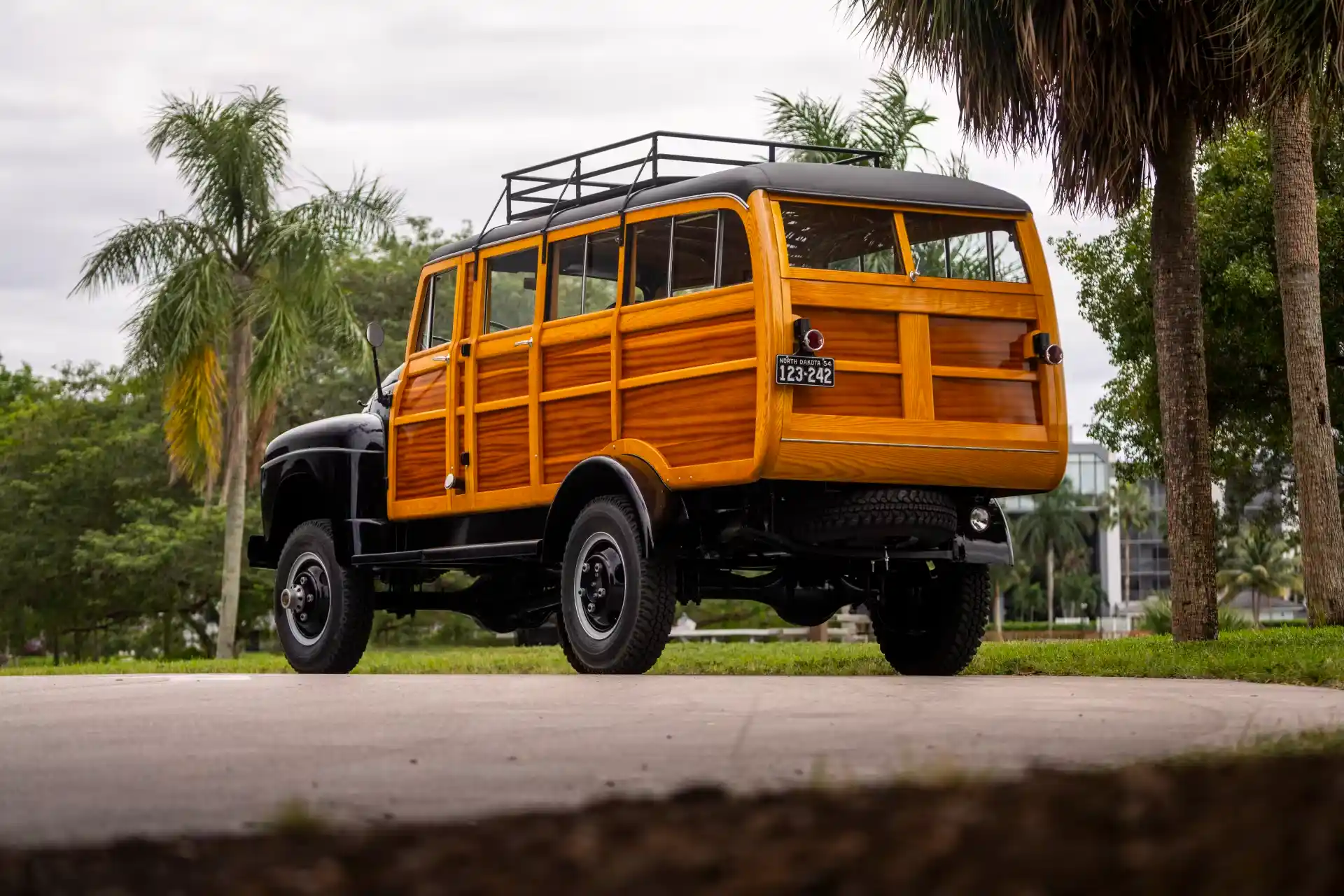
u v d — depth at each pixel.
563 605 9.71
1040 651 11.95
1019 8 11.34
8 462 43.69
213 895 2.64
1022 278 9.63
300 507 12.20
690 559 9.52
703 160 9.99
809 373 8.76
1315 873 2.35
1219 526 29.62
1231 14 11.45
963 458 9.21
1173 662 10.09
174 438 28.50
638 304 9.59
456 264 11.00
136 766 4.64
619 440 9.56
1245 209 22.89
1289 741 4.38
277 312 27.55
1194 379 12.47
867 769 4.24
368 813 3.61
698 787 3.66
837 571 10.22
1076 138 12.16
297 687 8.25
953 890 2.49
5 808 3.82
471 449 10.68
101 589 42.66
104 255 27.66
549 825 3.23
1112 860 2.60
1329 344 23.02
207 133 27.73
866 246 9.29
